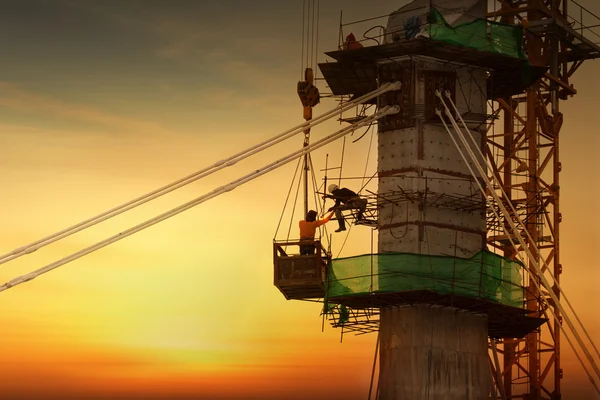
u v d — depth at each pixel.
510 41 69.19
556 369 93.06
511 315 68.00
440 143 68.12
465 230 68.00
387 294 65.19
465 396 66.50
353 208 68.25
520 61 68.94
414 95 68.12
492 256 66.31
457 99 68.81
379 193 68.31
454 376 66.50
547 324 93.75
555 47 92.19
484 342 67.88
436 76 68.31
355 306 67.94
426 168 67.62
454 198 67.62
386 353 67.06
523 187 92.75
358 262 65.94
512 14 91.69
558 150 94.94
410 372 66.19
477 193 68.31
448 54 67.94
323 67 69.88
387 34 68.44
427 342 66.25
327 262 66.88
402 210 67.44
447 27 67.25
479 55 68.06
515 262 67.69
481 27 68.31
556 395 92.81
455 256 66.38
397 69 68.69
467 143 66.75
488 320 68.88
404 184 67.56
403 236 67.12
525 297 72.81
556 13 91.12
